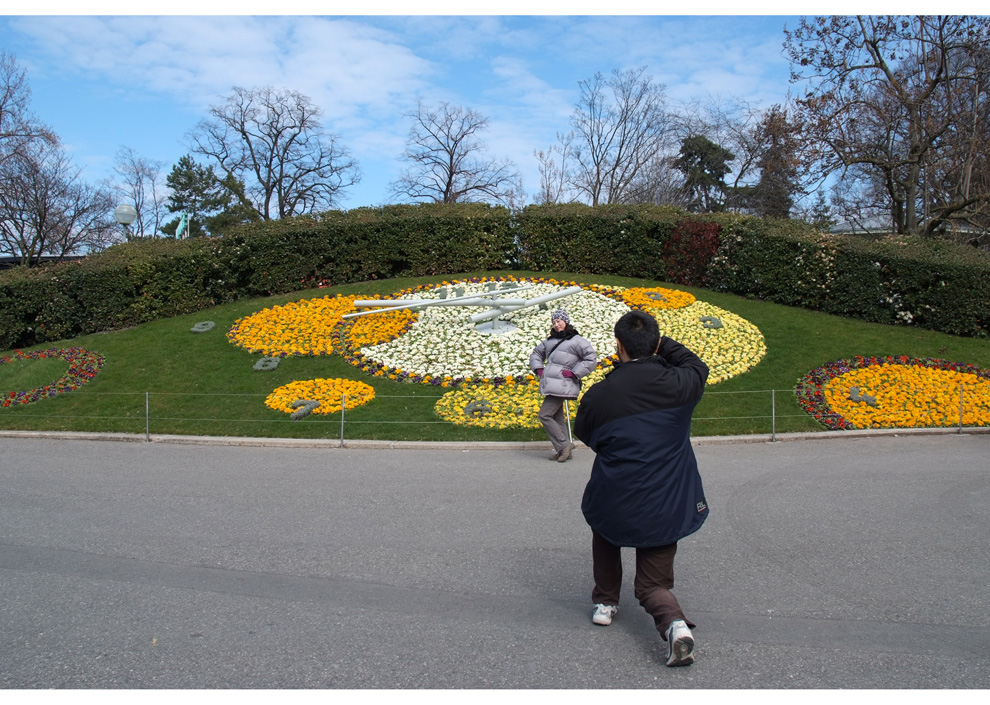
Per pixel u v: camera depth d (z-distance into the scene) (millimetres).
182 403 10867
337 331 13953
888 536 5434
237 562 5055
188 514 6168
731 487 6824
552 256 19406
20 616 4227
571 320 14289
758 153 39250
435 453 8547
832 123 20453
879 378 11430
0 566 5016
